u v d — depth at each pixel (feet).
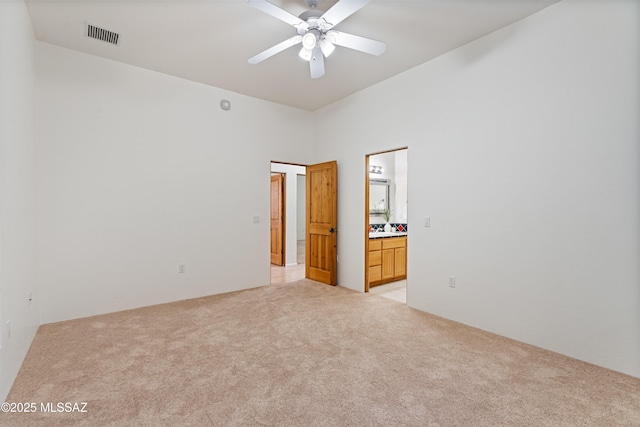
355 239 14.69
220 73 12.48
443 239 11.05
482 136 9.89
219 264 14.05
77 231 10.71
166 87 12.58
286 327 10.02
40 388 6.53
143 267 12.08
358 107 14.44
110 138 11.35
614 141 7.36
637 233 7.07
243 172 14.76
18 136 7.50
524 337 8.94
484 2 8.15
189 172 13.19
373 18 8.86
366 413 5.78
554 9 8.27
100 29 9.45
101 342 8.80
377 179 19.42
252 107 15.06
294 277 17.76
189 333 9.49
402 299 13.25
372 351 8.34
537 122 8.64
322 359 7.88
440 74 11.07
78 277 10.74
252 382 6.81
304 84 13.58
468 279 10.30
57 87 10.35
